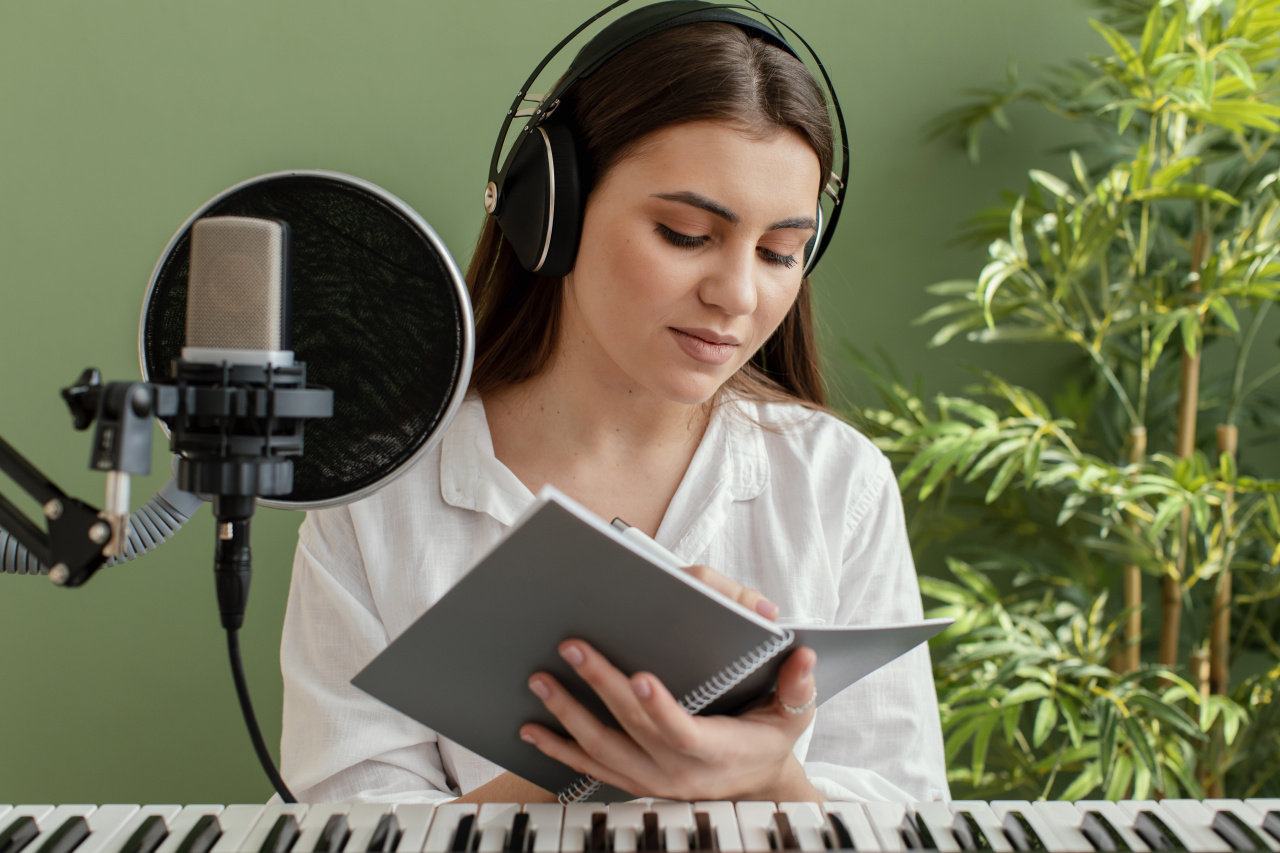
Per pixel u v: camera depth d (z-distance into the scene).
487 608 0.53
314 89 1.72
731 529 0.99
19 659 1.72
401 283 0.61
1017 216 1.57
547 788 0.68
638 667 0.57
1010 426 1.61
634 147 0.76
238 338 0.51
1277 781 1.79
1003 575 1.94
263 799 1.77
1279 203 1.58
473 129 1.75
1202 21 1.62
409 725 0.89
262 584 1.74
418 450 0.61
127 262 1.71
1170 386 1.85
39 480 0.51
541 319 0.99
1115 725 1.42
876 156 1.84
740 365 0.84
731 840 0.55
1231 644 1.84
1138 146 1.78
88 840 0.55
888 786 0.89
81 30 1.67
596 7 1.75
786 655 0.59
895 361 1.87
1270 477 1.96
